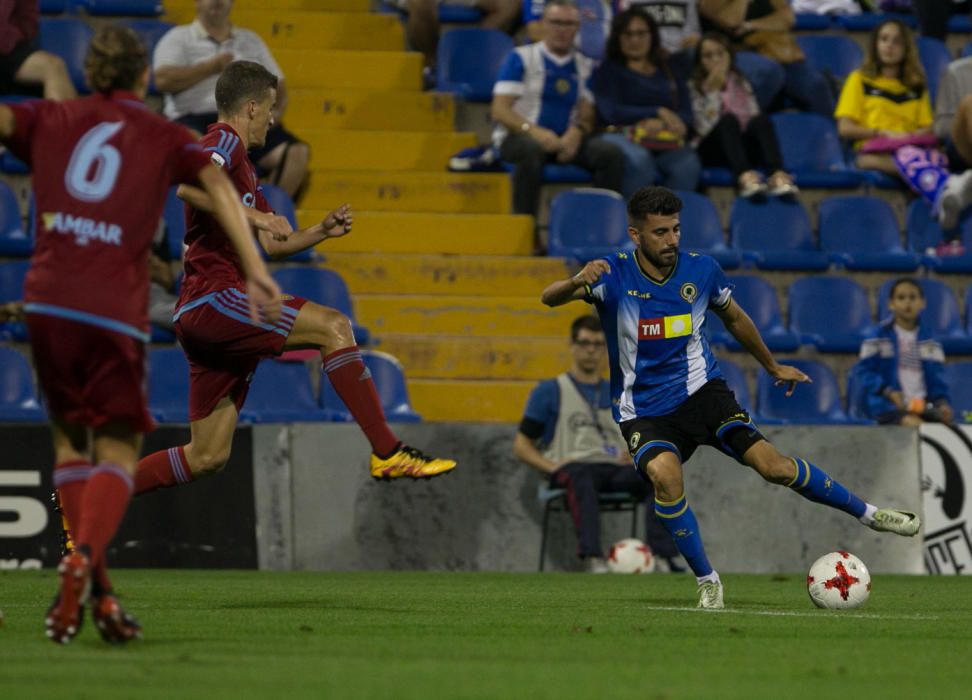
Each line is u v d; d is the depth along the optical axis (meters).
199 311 22.06
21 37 42.88
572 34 45.94
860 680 12.88
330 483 35.28
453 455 35.78
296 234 22.50
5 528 34.28
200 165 15.02
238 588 26.58
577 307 43.47
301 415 38.31
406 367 41.31
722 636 17.00
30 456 34.38
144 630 16.91
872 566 37.00
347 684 11.99
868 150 48.34
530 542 36.06
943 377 39.94
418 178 45.81
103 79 15.09
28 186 42.75
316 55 48.59
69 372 14.62
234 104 21.80
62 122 14.84
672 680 12.69
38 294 14.46
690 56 48.06
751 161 47.56
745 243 45.91
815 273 45.44
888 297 44.59
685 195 45.47
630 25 46.00
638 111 45.88
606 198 45.03
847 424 39.88
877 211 47.22
